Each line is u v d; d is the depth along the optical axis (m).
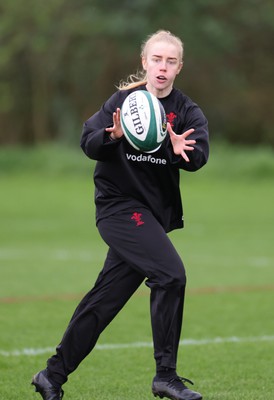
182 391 19.47
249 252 53.03
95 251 53.72
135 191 19.83
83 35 169.00
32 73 170.38
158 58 19.88
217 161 126.19
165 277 19.22
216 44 169.12
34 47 158.50
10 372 24.86
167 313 19.38
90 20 164.50
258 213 80.06
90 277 43.06
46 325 31.58
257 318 32.94
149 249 19.38
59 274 44.00
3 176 130.50
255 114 178.00
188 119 20.06
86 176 129.50
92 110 175.88
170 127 19.05
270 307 35.16
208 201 92.44
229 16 173.75
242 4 173.00
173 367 19.69
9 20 158.25
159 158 19.66
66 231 65.69
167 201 20.23
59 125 174.38
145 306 35.16
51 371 19.91
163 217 20.19
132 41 167.50
